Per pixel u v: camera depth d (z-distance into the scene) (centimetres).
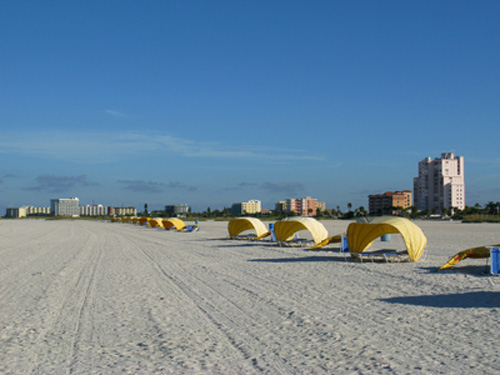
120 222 11362
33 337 870
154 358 730
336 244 2738
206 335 853
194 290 1322
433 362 669
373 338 804
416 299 1123
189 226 5425
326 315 980
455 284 1304
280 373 643
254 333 857
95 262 2142
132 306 1127
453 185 16100
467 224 7362
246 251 2548
